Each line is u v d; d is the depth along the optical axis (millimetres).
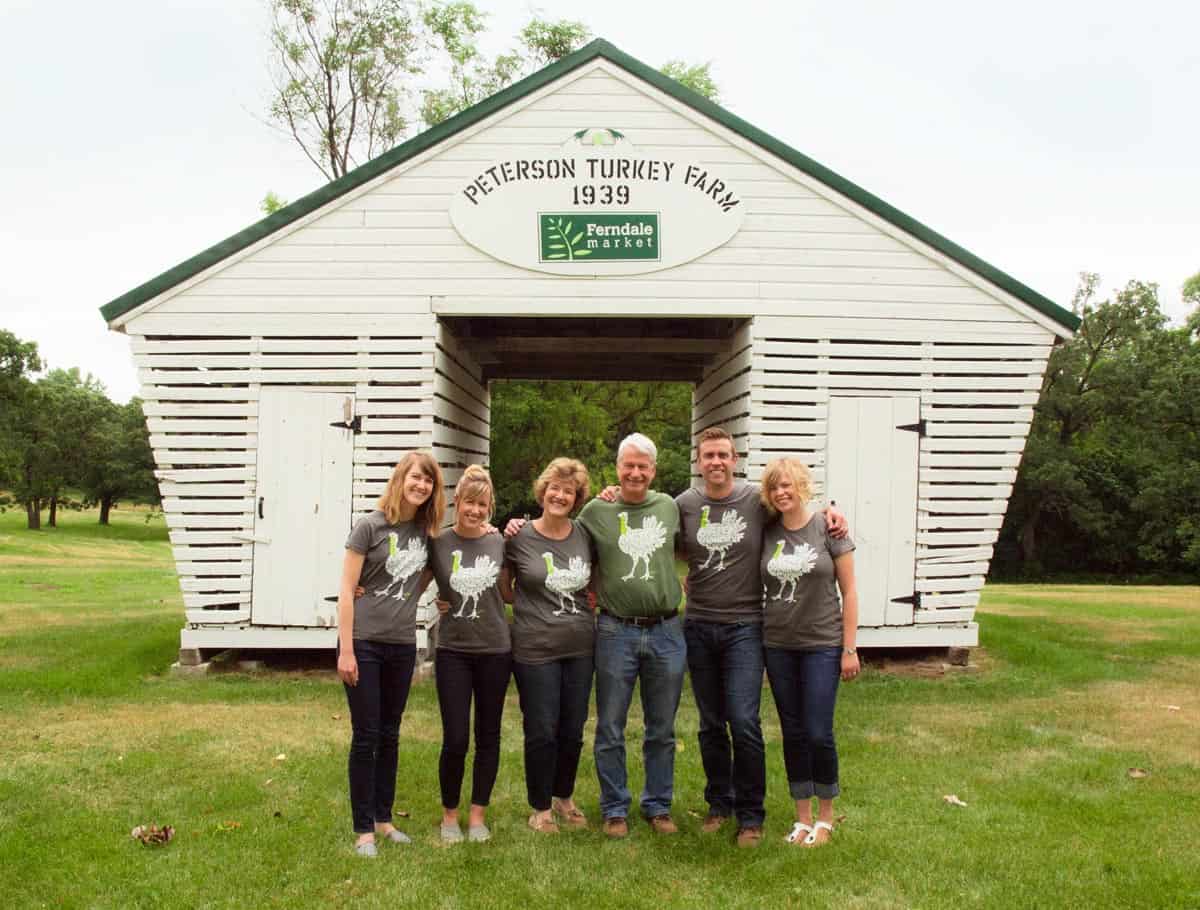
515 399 22750
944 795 5508
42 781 5539
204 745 6312
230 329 8617
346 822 4988
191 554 8617
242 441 8633
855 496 8875
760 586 4895
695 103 8617
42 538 44312
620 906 4082
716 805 5082
